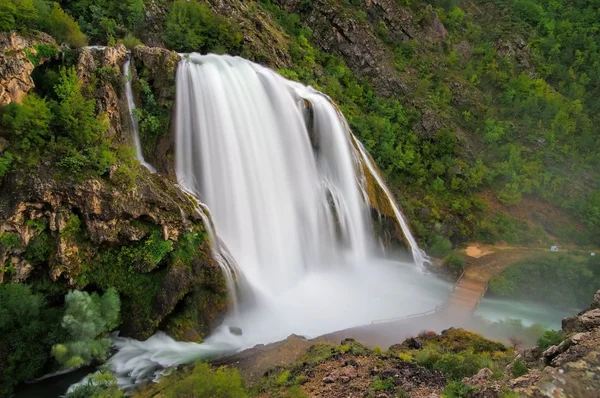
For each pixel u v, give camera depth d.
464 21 70.44
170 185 28.45
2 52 24.45
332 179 40.59
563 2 76.06
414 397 17.30
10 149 23.58
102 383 20.88
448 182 50.69
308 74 48.34
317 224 37.59
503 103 59.06
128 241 25.73
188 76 32.59
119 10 37.56
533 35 68.12
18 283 22.55
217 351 25.42
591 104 61.38
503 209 50.03
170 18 40.00
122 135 29.64
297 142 38.25
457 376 19.22
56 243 23.88
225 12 46.56
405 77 57.69
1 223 22.59
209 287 27.47
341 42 57.50
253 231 33.28
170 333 25.75
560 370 15.61
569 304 39.97
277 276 33.53
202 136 32.44
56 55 27.83
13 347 21.42
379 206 42.62
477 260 42.56
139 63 32.12
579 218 49.97
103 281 24.98
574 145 55.59
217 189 32.25
